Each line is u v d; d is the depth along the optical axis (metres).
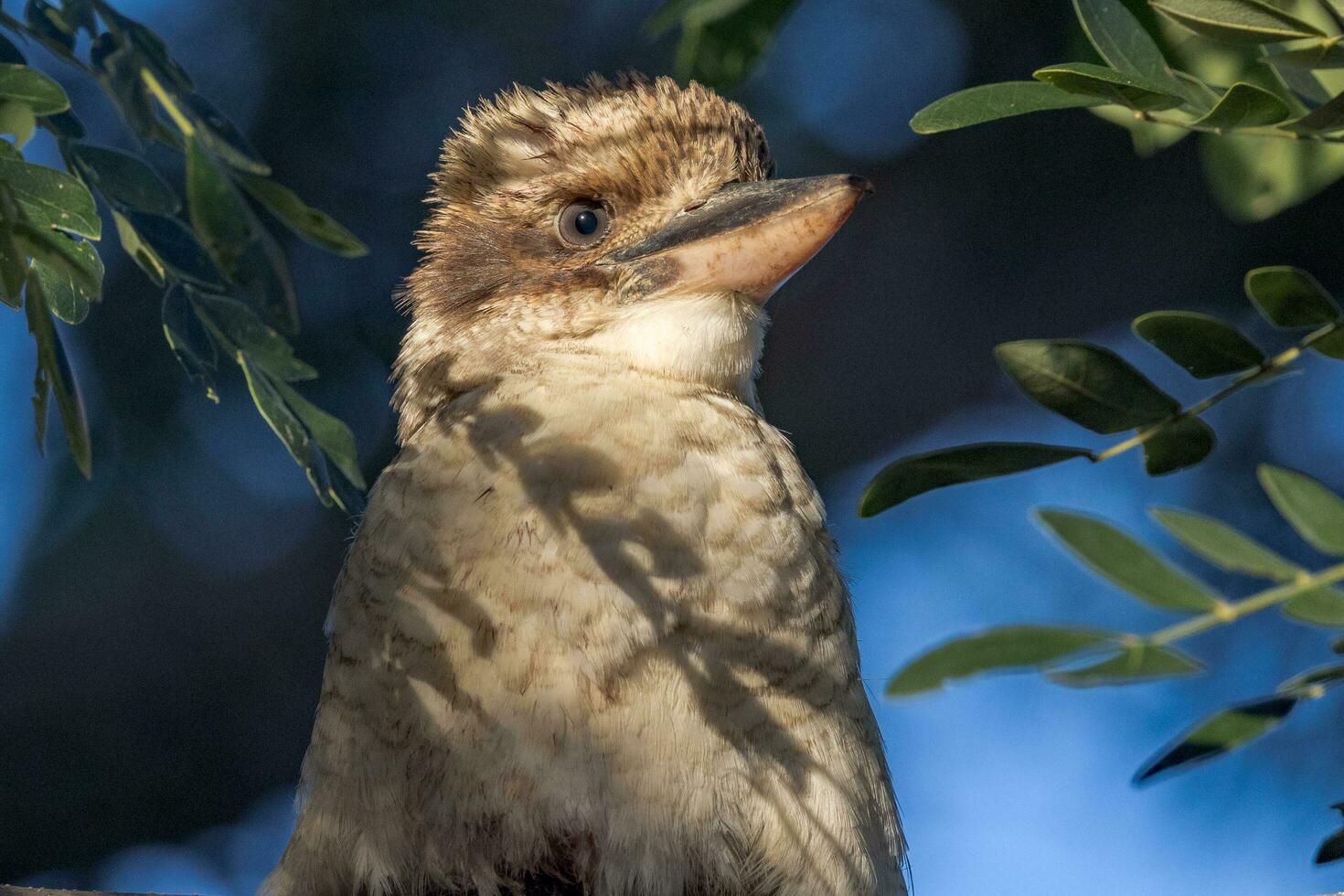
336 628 3.46
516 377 3.49
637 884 3.44
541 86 3.80
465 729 3.44
